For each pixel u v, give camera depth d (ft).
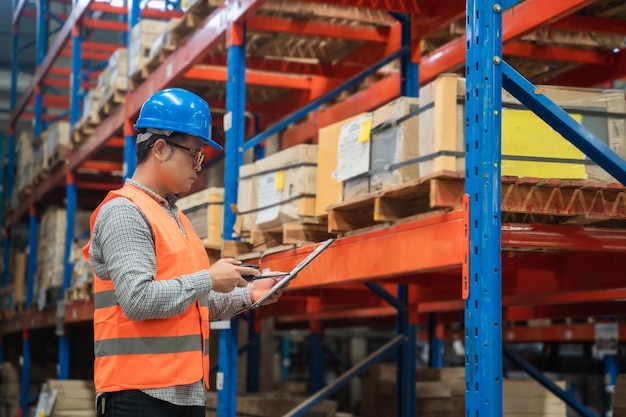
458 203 13.62
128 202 10.64
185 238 11.17
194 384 11.02
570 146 13.85
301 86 30.35
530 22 18.94
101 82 34.27
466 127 12.80
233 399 21.24
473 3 12.89
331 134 17.75
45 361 50.08
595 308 28.99
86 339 46.24
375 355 22.82
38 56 49.78
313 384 39.06
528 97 12.80
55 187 46.78
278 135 35.65
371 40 24.67
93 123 35.60
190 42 24.59
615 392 17.07
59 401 32.30
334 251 16.93
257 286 11.82
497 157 12.46
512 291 20.03
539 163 13.71
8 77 69.51
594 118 14.47
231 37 21.80
